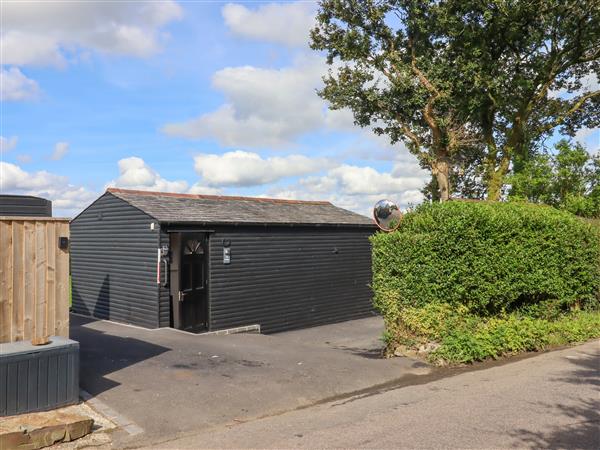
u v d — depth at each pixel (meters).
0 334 6.54
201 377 7.74
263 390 7.18
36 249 6.92
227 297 14.59
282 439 5.31
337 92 20.45
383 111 20.27
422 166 24.19
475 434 5.24
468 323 9.26
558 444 4.94
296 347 10.40
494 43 19.83
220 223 14.30
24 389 5.72
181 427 5.81
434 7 18.59
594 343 10.14
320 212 19.39
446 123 19.28
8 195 7.62
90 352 9.27
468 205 9.80
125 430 5.67
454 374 7.99
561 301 11.35
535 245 10.56
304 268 16.83
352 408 6.38
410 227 9.68
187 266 13.73
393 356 9.36
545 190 17.70
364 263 18.89
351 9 19.95
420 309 9.25
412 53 19.73
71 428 5.35
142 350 9.56
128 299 14.23
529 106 21.03
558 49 20.17
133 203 14.27
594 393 6.60
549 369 7.95
